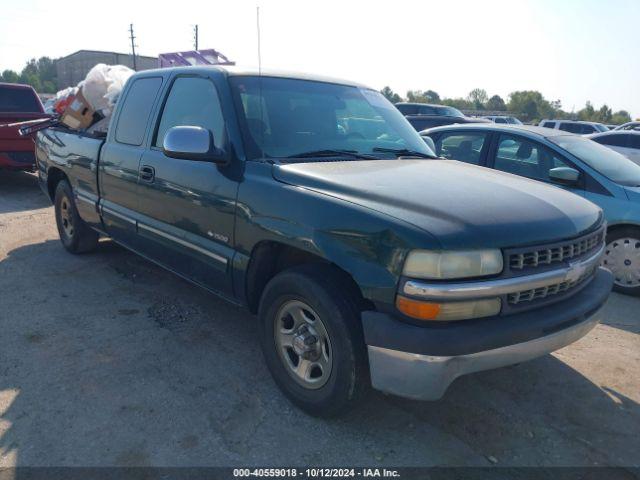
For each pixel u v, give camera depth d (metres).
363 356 2.69
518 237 2.57
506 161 6.14
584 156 5.67
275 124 3.54
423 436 2.89
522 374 3.57
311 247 2.79
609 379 3.55
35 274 5.13
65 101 6.31
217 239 3.45
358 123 3.98
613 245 5.34
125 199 4.42
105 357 3.61
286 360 3.09
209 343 3.86
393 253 2.47
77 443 2.73
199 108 3.75
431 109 20.86
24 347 3.70
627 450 2.84
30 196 9.03
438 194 2.79
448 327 2.45
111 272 5.25
